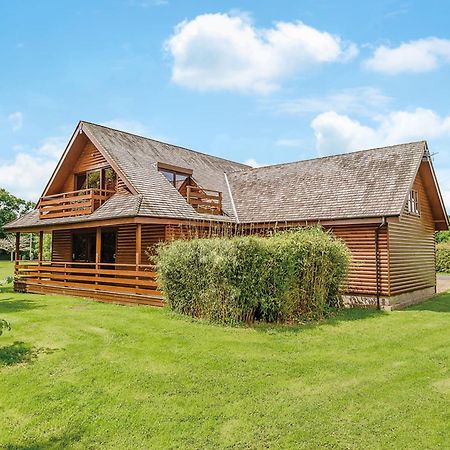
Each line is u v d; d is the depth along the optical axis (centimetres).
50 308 1352
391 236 1486
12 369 730
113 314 1210
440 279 2784
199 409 571
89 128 1797
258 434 505
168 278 1216
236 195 2033
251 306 1076
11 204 5403
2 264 4412
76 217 1711
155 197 1566
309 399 598
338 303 1359
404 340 928
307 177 1892
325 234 1319
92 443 497
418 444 477
